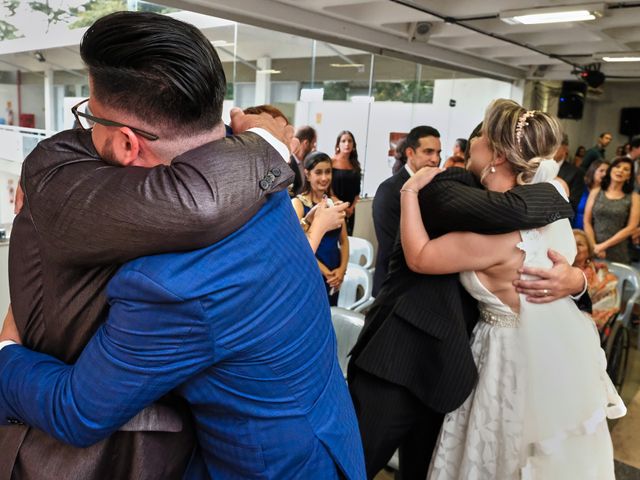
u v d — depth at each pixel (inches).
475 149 56.1
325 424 32.5
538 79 277.7
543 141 51.1
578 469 53.0
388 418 57.4
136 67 24.3
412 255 53.7
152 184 24.2
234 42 140.3
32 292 28.5
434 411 59.0
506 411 52.8
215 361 26.9
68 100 90.9
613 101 407.8
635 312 133.0
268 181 27.4
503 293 53.0
